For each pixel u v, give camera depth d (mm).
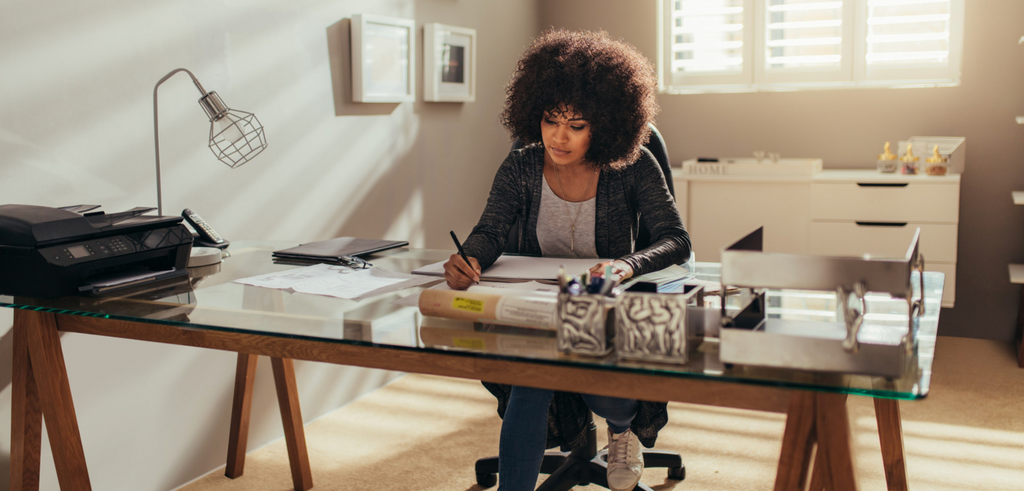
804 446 967
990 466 2191
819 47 3576
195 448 2197
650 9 3834
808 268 938
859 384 911
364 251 1798
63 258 1349
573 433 1750
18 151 1671
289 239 2449
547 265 1633
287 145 2412
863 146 3582
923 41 3393
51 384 1429
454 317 1173
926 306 1308
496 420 2605
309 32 2471
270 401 2457
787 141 3711
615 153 1729
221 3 2141
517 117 1821
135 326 1324
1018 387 2850
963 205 3463
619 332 1012
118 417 1964
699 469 2197
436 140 3178
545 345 1075
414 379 3053
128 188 1917
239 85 2219
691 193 3537
